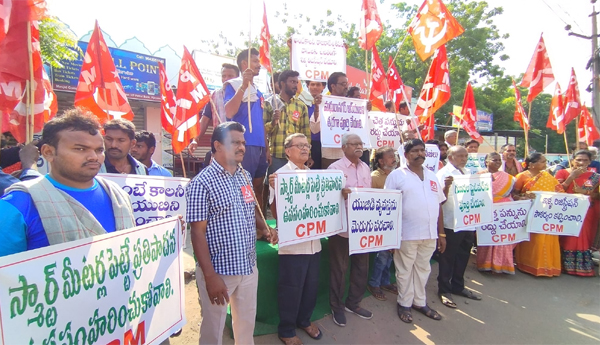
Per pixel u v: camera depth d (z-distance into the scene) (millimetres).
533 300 4355
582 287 4809
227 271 2256
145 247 1851
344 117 4363
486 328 3631
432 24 4371
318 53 5051
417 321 3688
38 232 1407
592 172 5320
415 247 3678
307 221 2996
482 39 19078
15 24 2176
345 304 3805
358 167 3701
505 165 6191
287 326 3068
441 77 4664
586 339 3486
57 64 7348
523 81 6309
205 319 2346
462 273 4355
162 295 1980
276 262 3375
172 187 2900
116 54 10266
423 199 3600
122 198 1844
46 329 1335
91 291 1523
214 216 2254
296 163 3148
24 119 2467
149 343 1872
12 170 3010
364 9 4570
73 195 1585
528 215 5023
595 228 5281
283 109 4230
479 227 4926
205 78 11289
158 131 11711
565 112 7680
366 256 3613
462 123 6680
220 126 2311
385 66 18438
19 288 1243
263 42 4211
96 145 1549
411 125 5832
